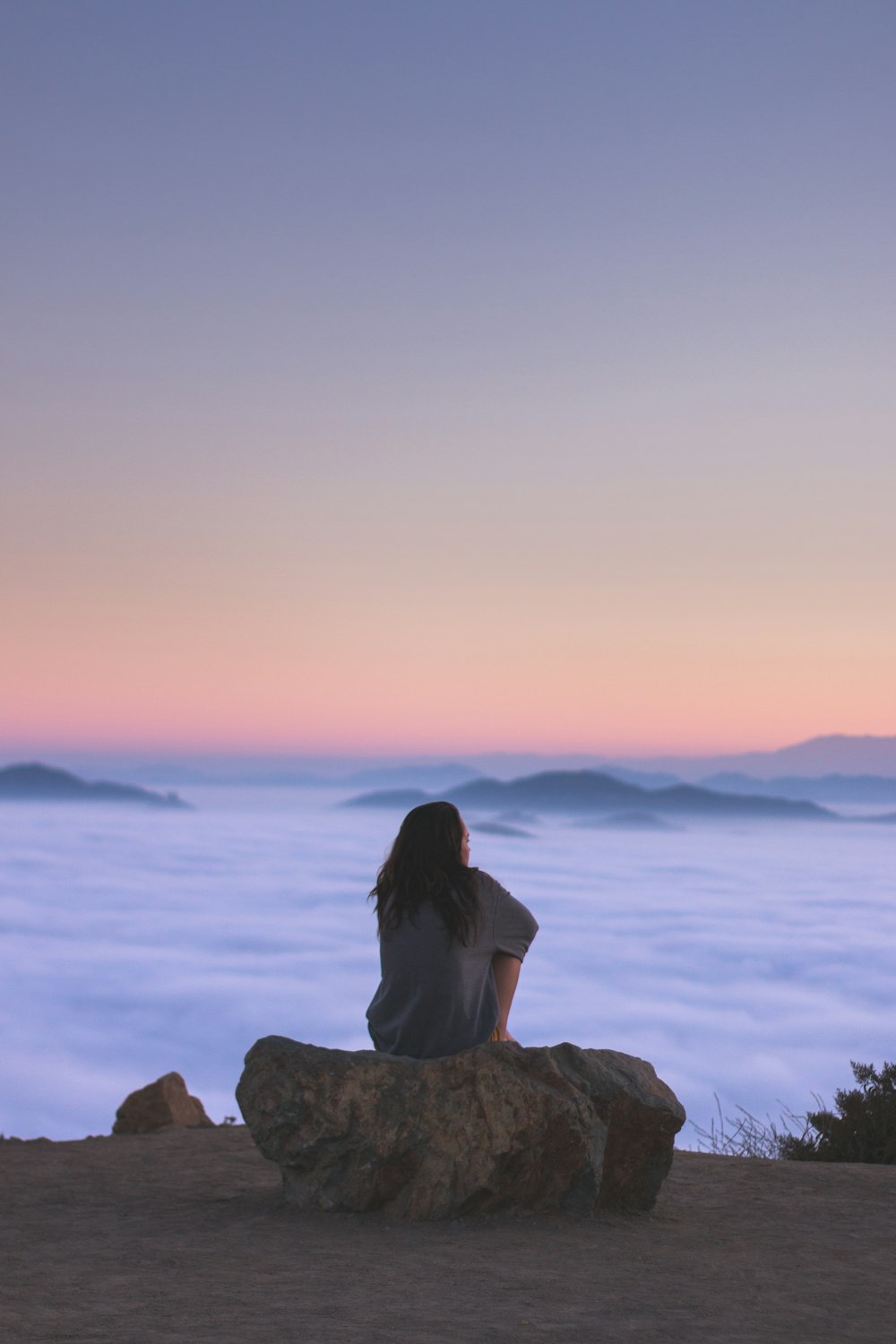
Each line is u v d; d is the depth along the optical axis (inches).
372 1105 219.8
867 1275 181.9
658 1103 227.6
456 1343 142.8
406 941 229.9
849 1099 334.6
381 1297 165.8
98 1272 180.2
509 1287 172.1
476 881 231.5
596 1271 181.9
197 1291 168.4
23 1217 225.6
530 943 237.0
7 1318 153.4
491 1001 234.1
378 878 237.3
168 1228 213.2
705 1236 209.8
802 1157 334.6
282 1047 227.6
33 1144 333.4
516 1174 220.1
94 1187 257.9
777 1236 209.5
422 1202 216.2
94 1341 141.9
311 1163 221.1
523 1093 219.3
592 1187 221.0
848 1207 234.1
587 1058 231.9
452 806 236.8
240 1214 224.1
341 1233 207.0
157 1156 303.4
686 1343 144.2
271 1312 157.0
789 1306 163.0
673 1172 270.7
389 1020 236.1
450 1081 221.1
